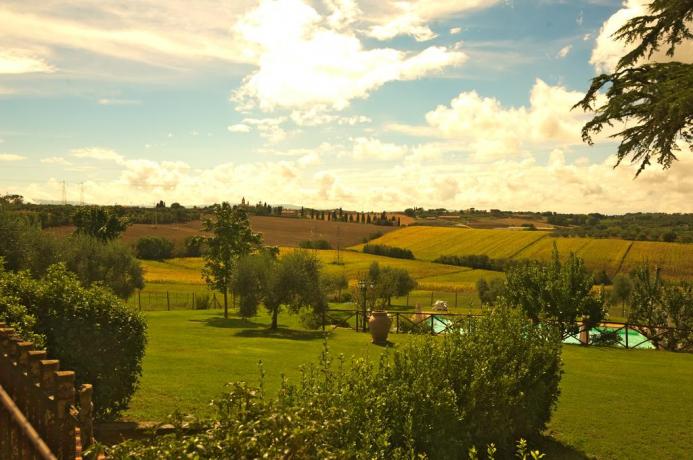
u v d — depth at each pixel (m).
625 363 19.98
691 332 26.20
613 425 11.46
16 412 3.95
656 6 10.33
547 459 9.43
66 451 3.73
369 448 5.35
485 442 8.37
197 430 4.81
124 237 100.69
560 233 118.69
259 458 3.62
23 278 9.09
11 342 5.09
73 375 3.81
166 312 45.69
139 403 10.62
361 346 22.17
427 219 180.25
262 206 175.25
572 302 26.12
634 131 10.39
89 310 8.90
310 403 4.69
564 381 15.73
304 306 34.91
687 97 9.00
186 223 126.38
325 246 121.50
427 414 6.96
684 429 11.30
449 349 8.62
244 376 13.82
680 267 82.69
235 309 50.66
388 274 60.22
